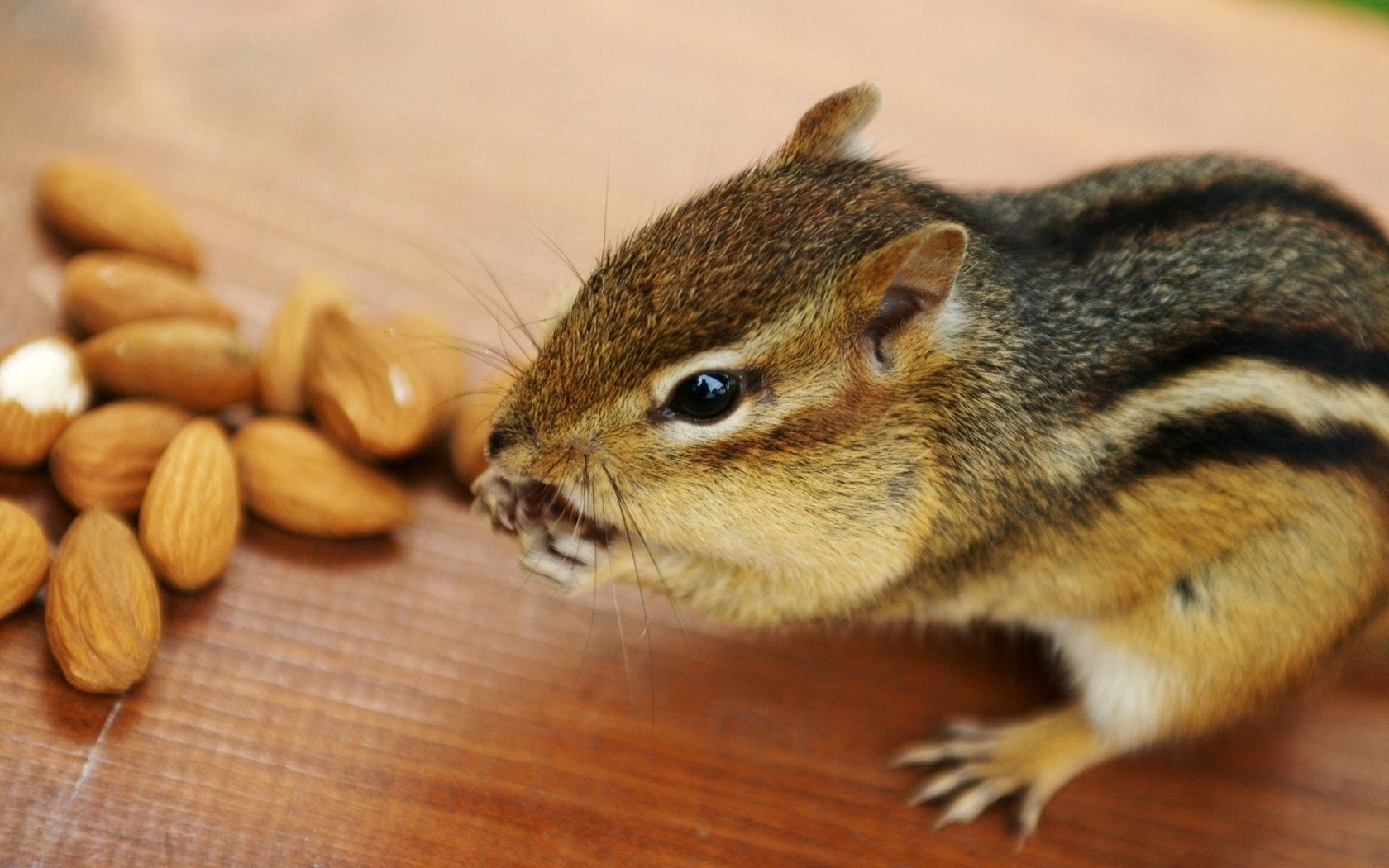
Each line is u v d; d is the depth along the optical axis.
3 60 0.45
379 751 0.40
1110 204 0.42
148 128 0.45
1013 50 0.51
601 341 0.39
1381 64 0.53
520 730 0.41
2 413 0.41
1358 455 0.41
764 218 0.39
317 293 0.43
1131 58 0.52
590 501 0.40
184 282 0.43
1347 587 0.41
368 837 0.39
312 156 0.46
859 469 0.40
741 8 0.50
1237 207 0.42
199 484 0.41
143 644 0.40
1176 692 0.42
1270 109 0.51
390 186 0.46
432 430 0.43
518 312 0.45
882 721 0.42
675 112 0.48
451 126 0.47
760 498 0.40
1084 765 0.42
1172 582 0.42
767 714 0.42
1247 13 0.53
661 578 0.42
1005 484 0.41
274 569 0.42
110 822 0.39
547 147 0.47
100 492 0.41
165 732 0.40
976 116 0.50
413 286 0.45
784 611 0.42
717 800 0.41
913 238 0.39
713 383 0.39
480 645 0.42
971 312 0.41
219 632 0.41
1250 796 0.42
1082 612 0.42
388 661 0.41
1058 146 0.49
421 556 0.42
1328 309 0.41
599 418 0.39
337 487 0.42
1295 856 0.42
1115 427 0.41
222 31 0.47
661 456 0.39
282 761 0.40
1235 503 0.41
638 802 0.41
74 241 0.44
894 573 0.41
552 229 0.46
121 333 0.42
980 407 0.41
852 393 0.40
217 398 0.42
